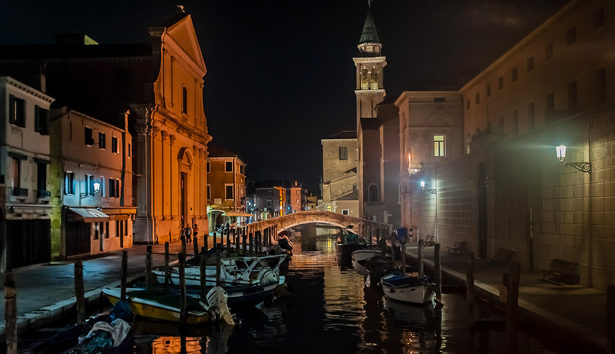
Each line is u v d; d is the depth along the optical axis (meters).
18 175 23.94
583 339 11.30
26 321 13.38
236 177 72.31
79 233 29.22
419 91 46.38
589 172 16.75
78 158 29.05
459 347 13.59
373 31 82.06
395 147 58.50
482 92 40.19
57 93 41.91
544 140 19.75
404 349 13.73
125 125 36.12
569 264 17.77
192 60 49.59
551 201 19.30
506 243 23.39
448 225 33.22
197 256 25.64
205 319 16.53
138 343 14.73
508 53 33.06
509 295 12.27
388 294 20.64
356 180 84.12
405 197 49.00
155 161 40.00
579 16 25.41
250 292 19.92
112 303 17.67
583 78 25.05
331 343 14.59
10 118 23.11
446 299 19.23
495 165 24.48
